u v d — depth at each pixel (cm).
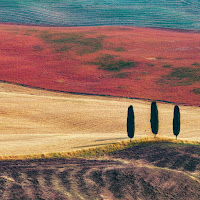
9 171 9169
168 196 8544
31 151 11319
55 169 9806
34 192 7975
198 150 12850
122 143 13088
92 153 11869
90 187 8669
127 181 9194
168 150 12556
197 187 9169
